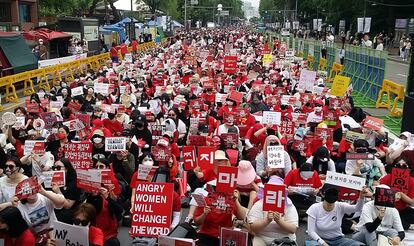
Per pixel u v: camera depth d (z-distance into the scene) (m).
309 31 90.50
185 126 13.57
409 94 15.84
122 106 13.75
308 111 16.27
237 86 21.83
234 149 11.05
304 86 20.31
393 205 7.11
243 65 29.20
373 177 9.88
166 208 6.93
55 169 7.71
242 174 7.97
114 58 41.28
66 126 11.19
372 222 7.37
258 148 11.63
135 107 15.89
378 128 12.19
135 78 23.52
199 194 6.98
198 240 7.03
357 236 7.65
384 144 12.38
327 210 7.36
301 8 100.62
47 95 17.42
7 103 24.33
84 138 11.59
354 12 67.88
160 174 8.06
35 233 6.77
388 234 7.38
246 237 6.11
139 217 6.95
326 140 11.40
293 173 9.13
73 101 15.78
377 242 7.09
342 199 7.93
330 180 7.98
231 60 26.36
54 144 10.75
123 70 28.11
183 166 10.02
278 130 12.52
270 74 23.98
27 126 11.85
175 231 6.70
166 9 95.94
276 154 9.58
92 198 7.03
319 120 13.92
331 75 34.25
